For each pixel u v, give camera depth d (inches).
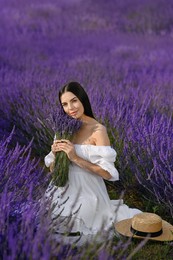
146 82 293.9
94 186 125.8
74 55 402.6
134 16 598.9
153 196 145.7
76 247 111.4
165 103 220.2
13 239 82.2
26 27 526.6
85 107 125.8
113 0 633.0
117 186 163.2
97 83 268.8
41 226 91.6
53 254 85.0
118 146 163.0
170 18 576.1
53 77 289.6
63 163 122.5
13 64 347.6
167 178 138.2
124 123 173.6
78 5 633.0
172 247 119.3
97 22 580.7
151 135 152.5
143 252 115.7
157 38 520.7
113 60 378.9
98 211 126.0
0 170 118.1
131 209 131.5
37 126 195.5
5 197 95.4
